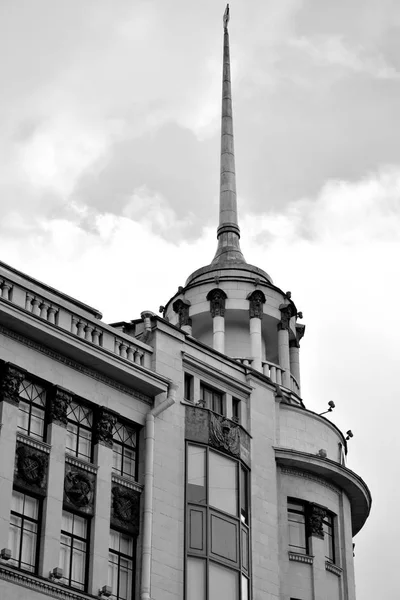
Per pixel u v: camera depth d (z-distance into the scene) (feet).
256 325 210.38
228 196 236.84
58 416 154.10
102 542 152.46
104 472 156.97
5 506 143.02
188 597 159.02
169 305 222.48
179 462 167.22
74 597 145.69
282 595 174.70
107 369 162.09
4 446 146.00
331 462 186.91
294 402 202.28
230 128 246.06
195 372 177.37
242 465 175.11
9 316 151.23
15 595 139.54
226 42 259.39
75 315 162.81
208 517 165.68
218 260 226.38
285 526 180.24
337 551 185.78
